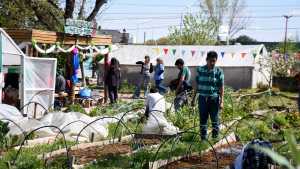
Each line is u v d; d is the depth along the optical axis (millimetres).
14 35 18812
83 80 26859
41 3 32188
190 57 45188
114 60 21500
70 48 20891
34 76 17281
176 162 10070
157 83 24266
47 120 12977
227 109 18188
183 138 12133
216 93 12180
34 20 34281
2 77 16109
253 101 23375
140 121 13883
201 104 12242
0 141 10578
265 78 43844
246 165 7891
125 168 9289
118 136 12875
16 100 17156
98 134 12492
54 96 18656
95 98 22719
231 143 12664
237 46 45938
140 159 9812
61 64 26000
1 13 33562
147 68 27062
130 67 45812
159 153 10289
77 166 9102
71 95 21203
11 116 13008
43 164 9219
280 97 27578
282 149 10422
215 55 12102
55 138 11289
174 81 17406
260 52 45812
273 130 14875
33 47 18609
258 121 16297
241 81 43594
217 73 12141
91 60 39562
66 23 20219
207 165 9852
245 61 43531
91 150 11117
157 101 13672
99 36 23000
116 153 10688
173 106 17125
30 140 11438
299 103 18312
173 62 44969
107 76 21484
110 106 19500
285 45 68500
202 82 12219
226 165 9859
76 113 13648
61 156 10125
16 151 10195
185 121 15094
